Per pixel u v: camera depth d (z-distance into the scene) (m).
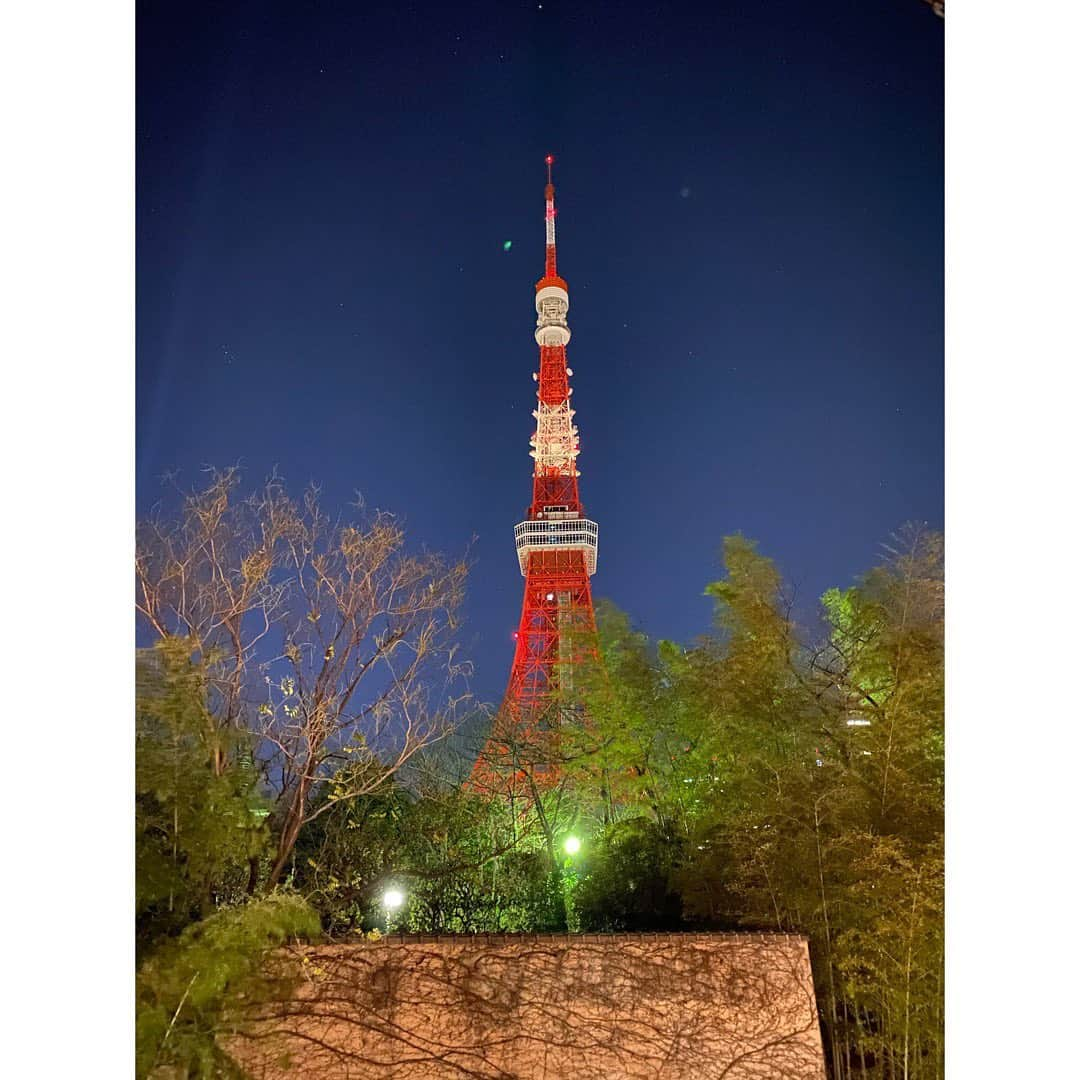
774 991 3.70
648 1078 3.50
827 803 4.48
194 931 3.34
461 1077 3.45
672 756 6.11
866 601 5.95
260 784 4.21
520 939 3.83
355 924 4.66
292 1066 3.37
